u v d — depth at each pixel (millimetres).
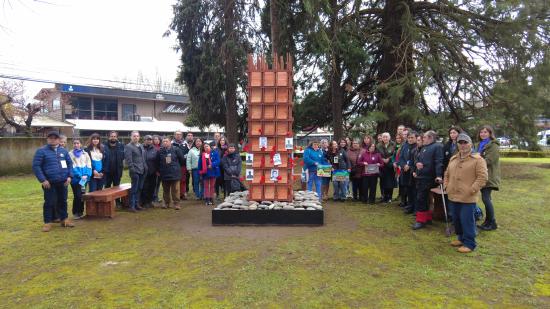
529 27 11766
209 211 8828
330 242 6035
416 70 12375
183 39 16516
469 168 5480
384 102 12438
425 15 14359
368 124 12891
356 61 13555
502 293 4133
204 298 4027
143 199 9305
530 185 12344
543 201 9398
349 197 10477
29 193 12031
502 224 7094
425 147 6957
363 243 5988
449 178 5777
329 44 12219
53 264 5199
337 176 9836
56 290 4312
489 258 5238
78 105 40750
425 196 6859
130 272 4840
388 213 8344
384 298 4008
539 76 12203
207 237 6434
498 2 11984
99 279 4613
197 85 16359
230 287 4305
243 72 15961
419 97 12375
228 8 15586
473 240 5543
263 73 7879
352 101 17250
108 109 43000
